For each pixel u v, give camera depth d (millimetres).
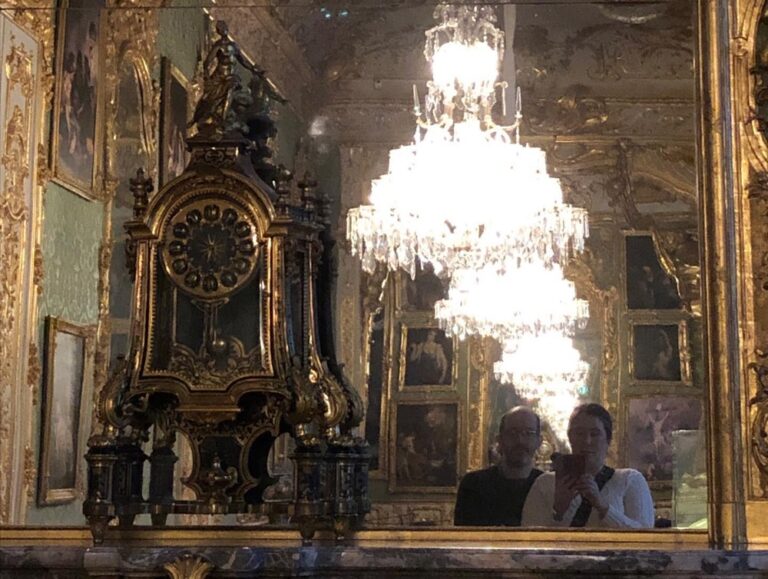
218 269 5414
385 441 5523
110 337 5672
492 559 4957
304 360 5387
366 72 5770
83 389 5645
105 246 5738
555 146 5672
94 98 5863
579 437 5441
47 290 5750
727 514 5211
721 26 5516
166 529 5445
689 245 5516
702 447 5363
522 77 5730
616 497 5367
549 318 5555
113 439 5305
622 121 5641
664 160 5594
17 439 5570
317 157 5723
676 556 4902
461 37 5762
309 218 5512
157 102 5840
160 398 5457
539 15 5770
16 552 5137
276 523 5441
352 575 5070
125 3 5918
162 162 5801
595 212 5602
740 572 4902
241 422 5402
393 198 5684
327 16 5805
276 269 5359
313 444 5215
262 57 5773
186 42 5840
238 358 5355
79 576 5191
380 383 5559
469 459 5477
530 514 5398
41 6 5844
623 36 5703
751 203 5426
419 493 5469
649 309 5504
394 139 5727
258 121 5680
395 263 5641
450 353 5562
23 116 5684
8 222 5566
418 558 4980
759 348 5332
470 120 5719
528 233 5625
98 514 5230
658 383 5441
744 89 5496
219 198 5449
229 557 4922
